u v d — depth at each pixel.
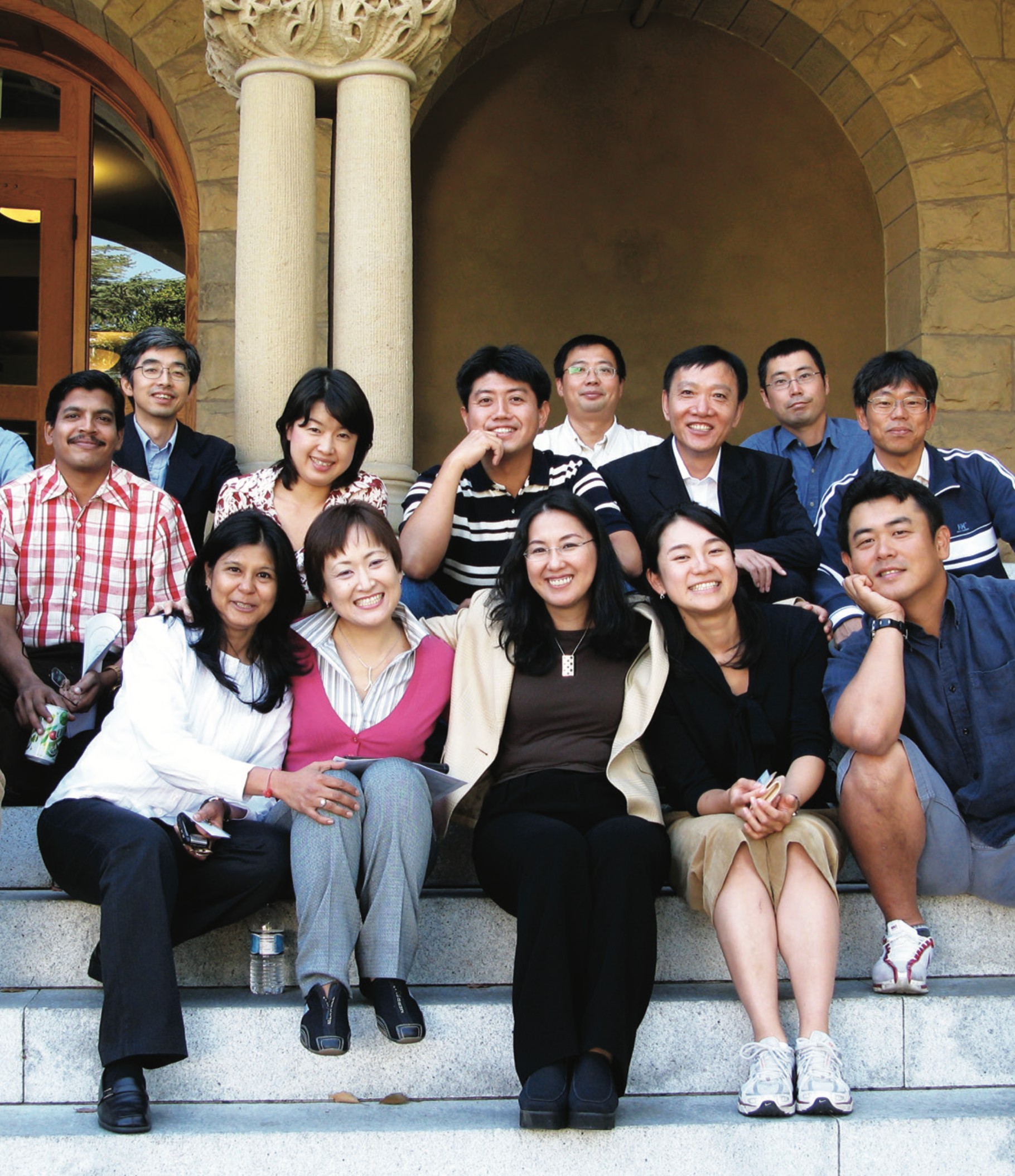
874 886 3.03
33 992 2.96
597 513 3.75
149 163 6.80
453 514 3.68
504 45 7.07
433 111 7.00
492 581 3.80
